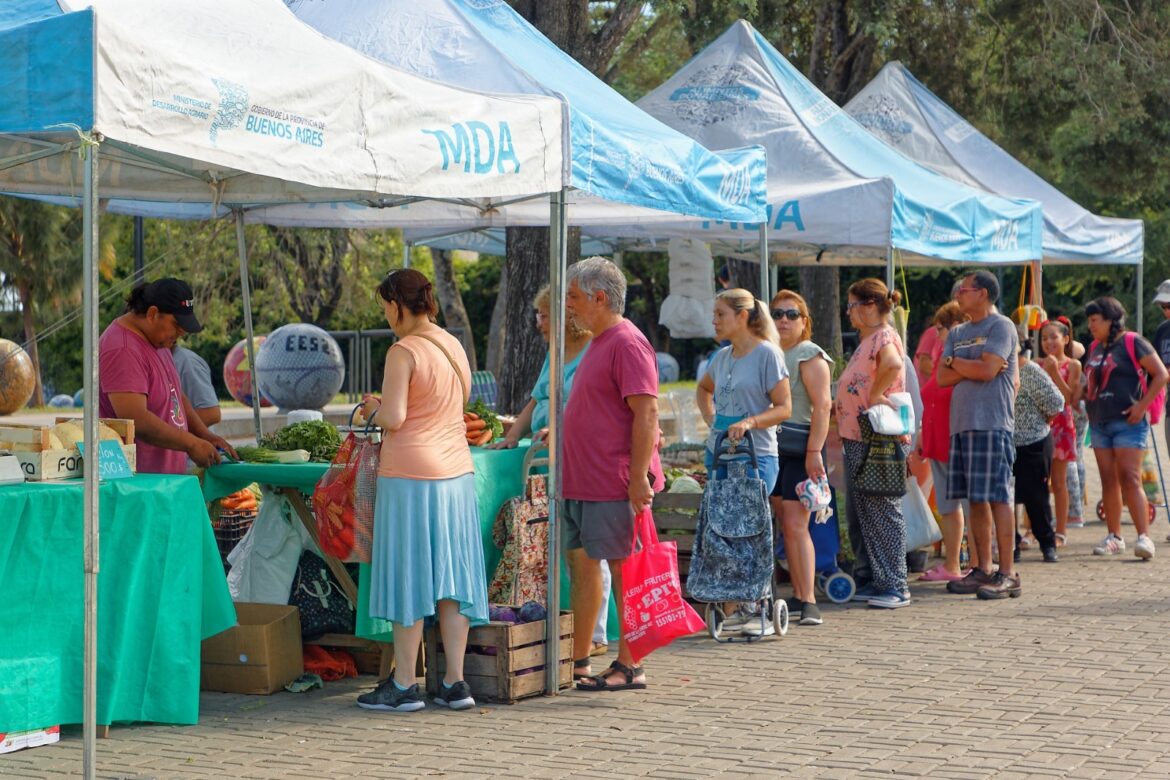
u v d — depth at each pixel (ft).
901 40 62.59
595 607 21.48
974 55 64.85
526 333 39.81
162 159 21.06
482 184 18.72
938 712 19.74
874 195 30.60
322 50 16.76
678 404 46.68
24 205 88.07
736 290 24.76
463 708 20.03
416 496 19.39
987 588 29.48
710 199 24.38
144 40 14.21
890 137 44.57
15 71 13.96
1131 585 31.14
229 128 15.11
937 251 32.96
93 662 15.55
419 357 19.43
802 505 26.18
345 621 22.25
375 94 17.12
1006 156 45.24
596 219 30.12
